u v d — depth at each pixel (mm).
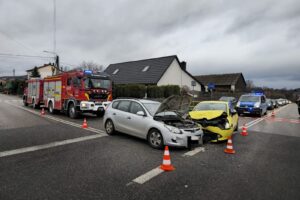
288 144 8211
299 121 15664
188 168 5422
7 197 3805
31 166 5293
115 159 5941
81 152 6523
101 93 14344
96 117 14922
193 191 4172
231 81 52094
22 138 8070
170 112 8156
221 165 5688
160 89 24656
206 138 8141
